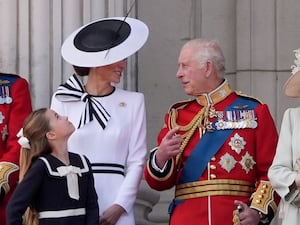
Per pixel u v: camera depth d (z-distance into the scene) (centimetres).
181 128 2025
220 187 1989
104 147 2053
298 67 1966
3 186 2069
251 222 1962
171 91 2642
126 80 2392
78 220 1962
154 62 2642
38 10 2308
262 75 2656
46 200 1950
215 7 2673
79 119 2061
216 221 1980
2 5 2309
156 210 2547
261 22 2656
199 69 2019
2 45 2305
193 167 2002
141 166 2069
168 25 2652
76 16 2322
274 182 1927
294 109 1964
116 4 2362
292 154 1938
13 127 2123
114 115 2075
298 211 1916
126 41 2080
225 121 2014
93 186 1992
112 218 2028
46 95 2302
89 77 2095
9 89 2150
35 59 2305
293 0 2650
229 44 2672
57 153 1975
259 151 2005
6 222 1983
